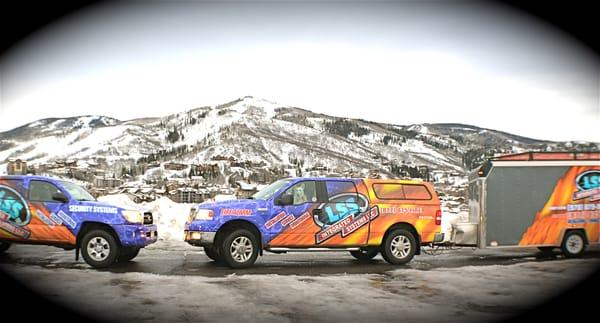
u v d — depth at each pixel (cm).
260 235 1162
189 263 1201
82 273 1031
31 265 1133
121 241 1128
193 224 1147
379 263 1258
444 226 1673
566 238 1378
